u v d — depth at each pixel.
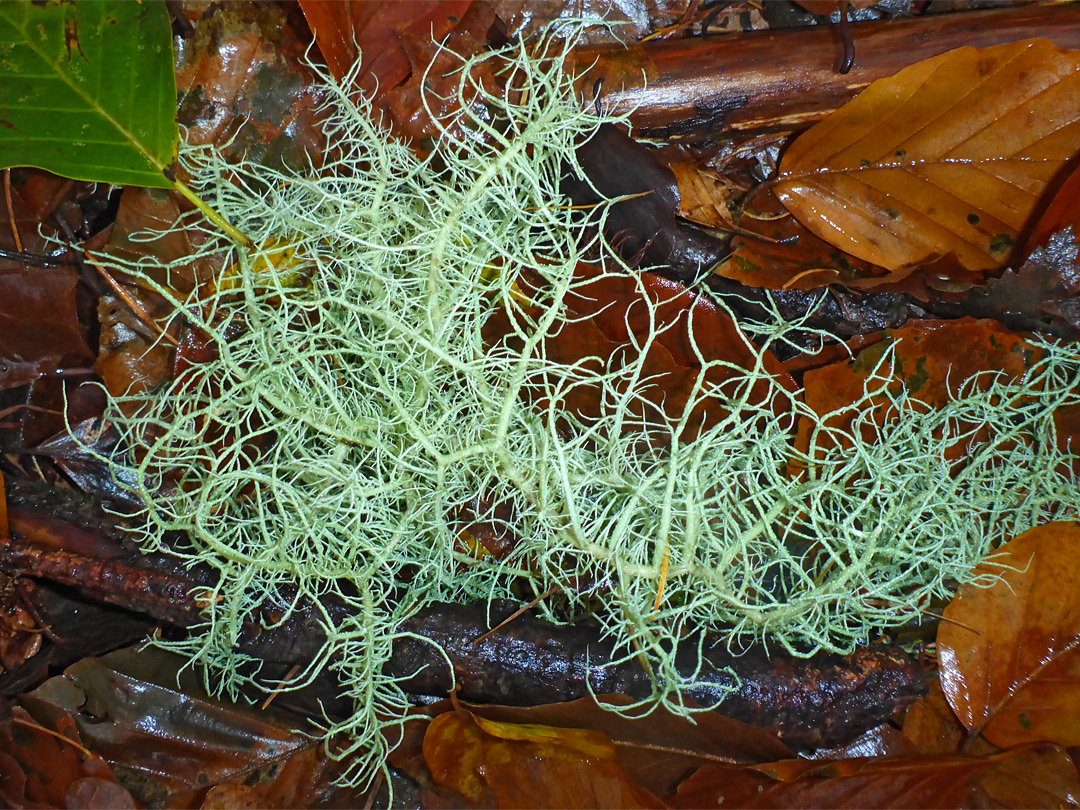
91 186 0.31
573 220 0.31
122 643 0.29
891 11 0.32
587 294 0.30
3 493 0.28
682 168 0.32
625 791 0.27
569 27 0.32
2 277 0.30
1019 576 0.29
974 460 0.30
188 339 0.30
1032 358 0.30
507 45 0.31
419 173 0.30
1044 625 0.29
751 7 0.32
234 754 0.29
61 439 0.30
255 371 0.30
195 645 0.29
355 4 0.30
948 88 0.31
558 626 0.29
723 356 0.31
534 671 0.29
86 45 0.29
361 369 0.30
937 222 0.31
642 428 0.31
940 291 0.31
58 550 0.29
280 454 0.30
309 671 0.29
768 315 0.32
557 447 0.27
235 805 0.28
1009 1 0.32
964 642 0.29
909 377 0.31
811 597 0.28
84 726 0.28
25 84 0.29
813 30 0.31
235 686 0.29
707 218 0.32
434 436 0.28
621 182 0.30
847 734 0.29
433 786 0.28
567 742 0.27
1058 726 0.29
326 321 0.30
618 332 0.30
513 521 0.30
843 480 0.29
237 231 0.30
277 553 0.29
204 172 0.30
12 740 0.28
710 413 0.31
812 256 0.32
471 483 0.30
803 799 0.28
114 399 0.29
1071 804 0.28
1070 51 0.30
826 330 0.32
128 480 0.30
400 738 0.28
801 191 0.32
